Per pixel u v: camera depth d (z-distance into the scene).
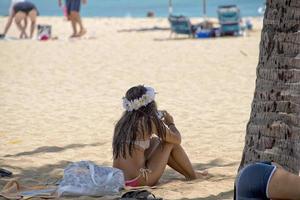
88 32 54.16
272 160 13.51
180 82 31.59
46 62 38.50
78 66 36.94
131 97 15.12
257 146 13.70
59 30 56.41
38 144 20.58
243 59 37.78
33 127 23.17
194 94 28.73
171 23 48.69
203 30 49.09
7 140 21.22
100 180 14.24
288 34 13.25
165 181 15.95
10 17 50.12
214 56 39.19
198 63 36.88
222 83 31.14
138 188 14.65
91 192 14.19
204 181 15.85
